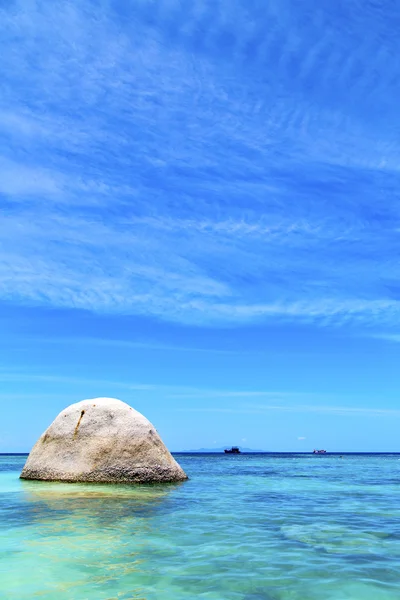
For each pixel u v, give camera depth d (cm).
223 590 529
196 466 3394
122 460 1462
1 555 652
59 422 1588
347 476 2319
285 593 522
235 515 978
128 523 869
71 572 584
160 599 501
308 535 799
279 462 4750
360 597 514
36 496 1177
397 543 751
